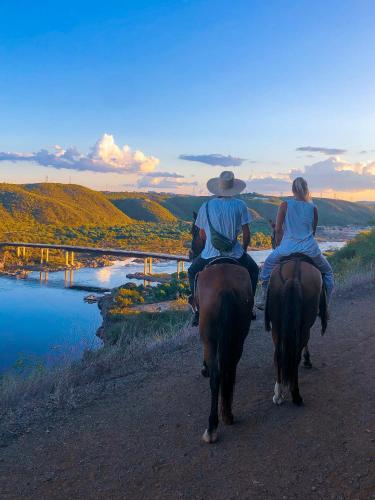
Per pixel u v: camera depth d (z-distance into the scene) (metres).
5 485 4.10
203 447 4.61
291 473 4.08
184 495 3.85
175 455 4.49
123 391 6.27
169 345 8.33
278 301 5.26
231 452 4.48
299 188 5.96
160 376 6.80
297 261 5.48
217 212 5.55
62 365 7.62
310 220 5.89
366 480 3.91
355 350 7.50
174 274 88.38
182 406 5.64
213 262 5.41
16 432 5.15
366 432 4.73
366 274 14.52
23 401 6.17
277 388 5.45
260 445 4.59
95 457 4.53
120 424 5.24
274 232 6.20
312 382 6.21
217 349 4.70
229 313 4.68
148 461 4.41
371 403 5.43
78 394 6.23
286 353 5.02
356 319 9.57
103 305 53.88
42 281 81.12
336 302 11.38
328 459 4.27
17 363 8.31
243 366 7.00
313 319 5.36
